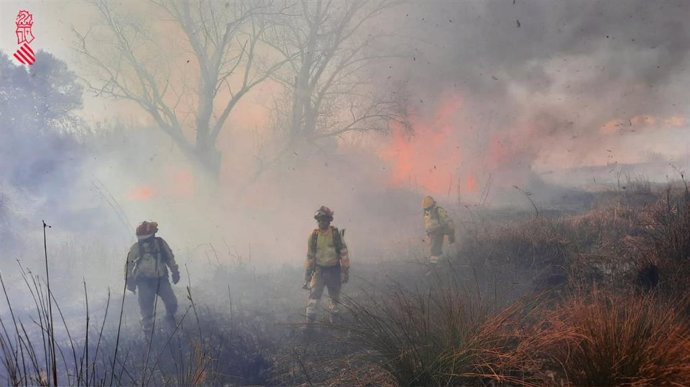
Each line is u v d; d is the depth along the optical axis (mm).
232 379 4711
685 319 4258
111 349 5418
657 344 3555
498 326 4176
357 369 4680
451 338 4191
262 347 5367
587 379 3562
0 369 4602
